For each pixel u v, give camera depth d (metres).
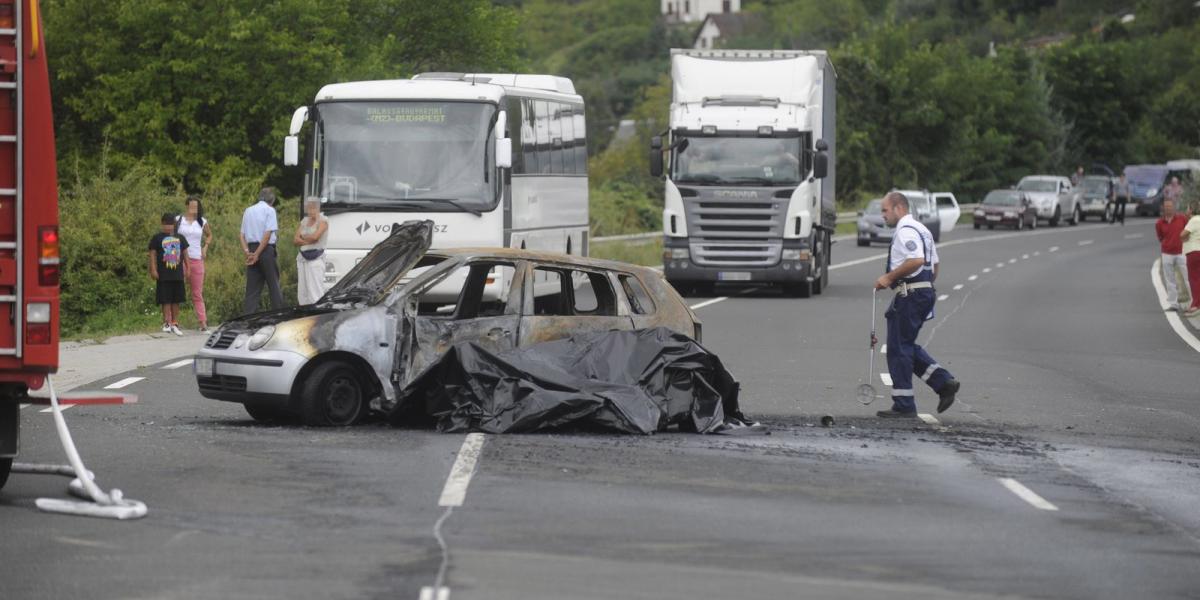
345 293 39.75
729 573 22.95
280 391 37.47
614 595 21.44
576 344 38.56
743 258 90.56
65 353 58.38
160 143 123.12
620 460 33.47
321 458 33.06
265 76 125.25
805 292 93.12
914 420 42.12
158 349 60.16
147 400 44.28
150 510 27.31
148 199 83.19
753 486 30.64
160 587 21.61
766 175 90.12
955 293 97.94
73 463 27.39
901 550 24.95
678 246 91.06
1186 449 38.00
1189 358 61.72
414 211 63.94
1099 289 102.62
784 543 25.28
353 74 130.50
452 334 38.66
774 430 39.41
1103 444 38.41
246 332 38.00
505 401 37.41
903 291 42.12
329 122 64.88
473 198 64.00
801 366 56.00
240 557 23.55
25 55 26.52
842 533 26.23
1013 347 65.06
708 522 26.88
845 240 175.00
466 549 24.23
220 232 82.88
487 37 156.75
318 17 127.81
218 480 30.31
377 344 38.09
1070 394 49.22
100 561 23.27
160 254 65.56
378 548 24.23
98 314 76.69
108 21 127.00
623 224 155.25
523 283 39.56
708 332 69.75
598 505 28.22
